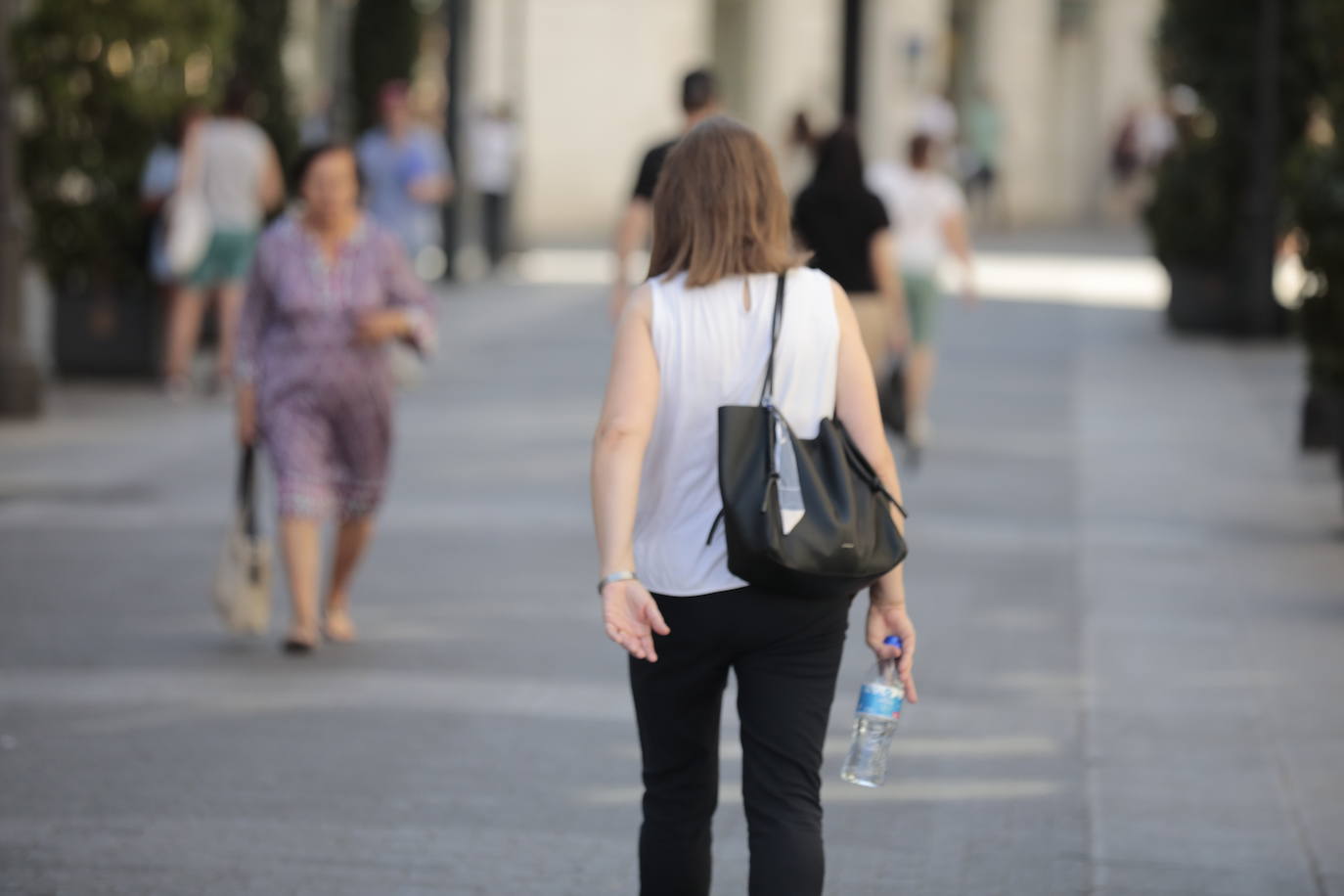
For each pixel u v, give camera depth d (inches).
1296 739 823.7
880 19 4773.6
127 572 1119.6
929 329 1569.9
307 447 940.6
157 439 1562.5
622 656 953.5
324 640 976.3
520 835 701.9
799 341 506.9
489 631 998.4
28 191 1839.3
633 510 490.3
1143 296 2913.4
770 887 490.3
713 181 510.3
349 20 2871.6
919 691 895.7
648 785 531.8
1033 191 5339.6
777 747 500.4
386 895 642.8
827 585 490.9
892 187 1569.9
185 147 1775.3
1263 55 2245.3
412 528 1245.1
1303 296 1409.9
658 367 503.2
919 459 1520.7
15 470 1416.1
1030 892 650.8
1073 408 1788.9
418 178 2185.0
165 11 1827.0
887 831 708.7
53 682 898.7
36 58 1817.2
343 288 938.1
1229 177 2313.0
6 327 1635.1
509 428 1628.9
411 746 807.1
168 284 1867.6
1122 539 1237.1
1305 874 668.1
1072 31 5472.4
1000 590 1098.1
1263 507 1347.2
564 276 3115.2
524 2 4414.4
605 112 4507.9
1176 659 951.6
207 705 864.3
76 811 722.8
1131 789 758.5
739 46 4756.4
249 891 644.1
